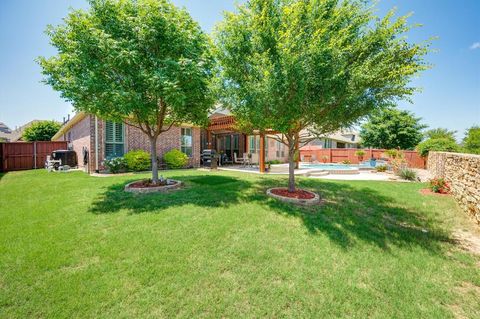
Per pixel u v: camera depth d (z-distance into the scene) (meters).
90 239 3.73
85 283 2.66
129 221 4.51
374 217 5.36
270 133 9.82
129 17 5.97
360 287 2.82
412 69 4.34
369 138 30.16
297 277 2.96
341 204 6.17
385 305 2.54
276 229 4.34
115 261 3.13
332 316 2.35
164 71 5.93
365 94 5.38
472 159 5.56
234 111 6.46
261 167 12.86
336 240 4.02
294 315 2.34
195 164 16.00
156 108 6.85
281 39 4.96
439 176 10.07
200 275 2.90
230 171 12.98
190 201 5.90
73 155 14.48
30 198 6.15
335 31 5.14
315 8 5.22
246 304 2.46
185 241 3.74
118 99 5.43
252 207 5.49
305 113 5.51
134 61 5.70
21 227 4.16
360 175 13.50
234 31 5.46
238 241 3.82
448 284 2.97
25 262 3.03
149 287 2.64
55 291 2.51
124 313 2.26
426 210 6.00
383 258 3.53
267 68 4.82
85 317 2.20
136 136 12.88
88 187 7.53
